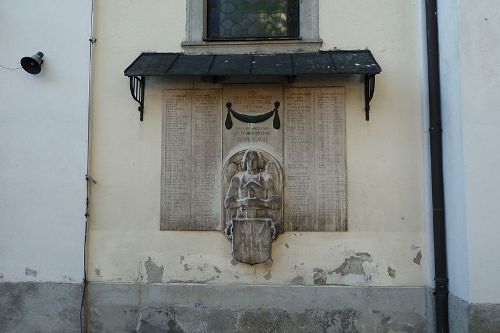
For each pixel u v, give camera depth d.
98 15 6.38
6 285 6.06
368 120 6.04
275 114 6.10
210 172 6.11
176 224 6.08
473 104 5.21
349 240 5.95
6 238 6.12
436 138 5.73
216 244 6.03
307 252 5.96
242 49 6.23
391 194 5.96
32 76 6.26
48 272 6.07
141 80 6.17
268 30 6.52
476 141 5.18
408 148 5.99
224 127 6.14
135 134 6.20
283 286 5.92
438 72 5.82
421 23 6.01
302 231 5.98
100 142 6.21
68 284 6.03
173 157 6.15
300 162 6.05
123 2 6.37
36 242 6.10
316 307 5.88
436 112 5.76
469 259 5.09
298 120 6.09
